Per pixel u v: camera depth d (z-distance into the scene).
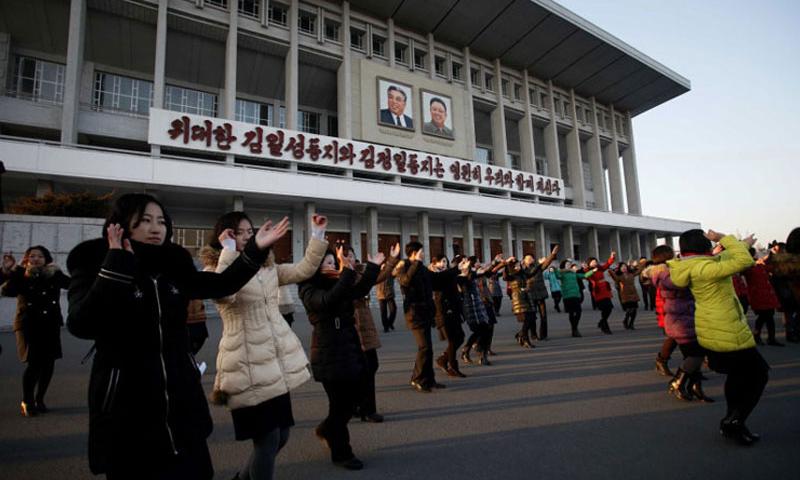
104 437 1.60
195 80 23.69
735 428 3.31
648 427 3.72
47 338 4.39
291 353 2.55
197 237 22.00
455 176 27.42
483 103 31.91
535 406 4.45
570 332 10.65
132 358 1.66
